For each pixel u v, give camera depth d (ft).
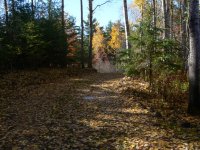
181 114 38.42
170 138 28.71
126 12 73.20
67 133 30.53
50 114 38.37
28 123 34.19
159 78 50.39
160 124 33.50
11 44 74.43
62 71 86.79
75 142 27.96
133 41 50.85
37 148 26.45
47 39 89.20
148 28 50.29
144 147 26.25
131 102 44.04
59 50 93.20
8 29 76.07
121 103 43.83
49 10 112.47
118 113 38.37
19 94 52.03
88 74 92.79
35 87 60.18
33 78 69.15
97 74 93.45
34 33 77.66
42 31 86.79
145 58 50.90
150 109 40.14
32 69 81.76
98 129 31.78
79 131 31.19
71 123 34.19
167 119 35.78
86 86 61.93
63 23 109.40
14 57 76.13
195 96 38.11
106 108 41.22
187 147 26.09
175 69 50.72
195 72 37.86
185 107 41.42
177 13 113.91
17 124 33.76
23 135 29.91
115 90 54.70
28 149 26.22
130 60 52.21
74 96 50.70
